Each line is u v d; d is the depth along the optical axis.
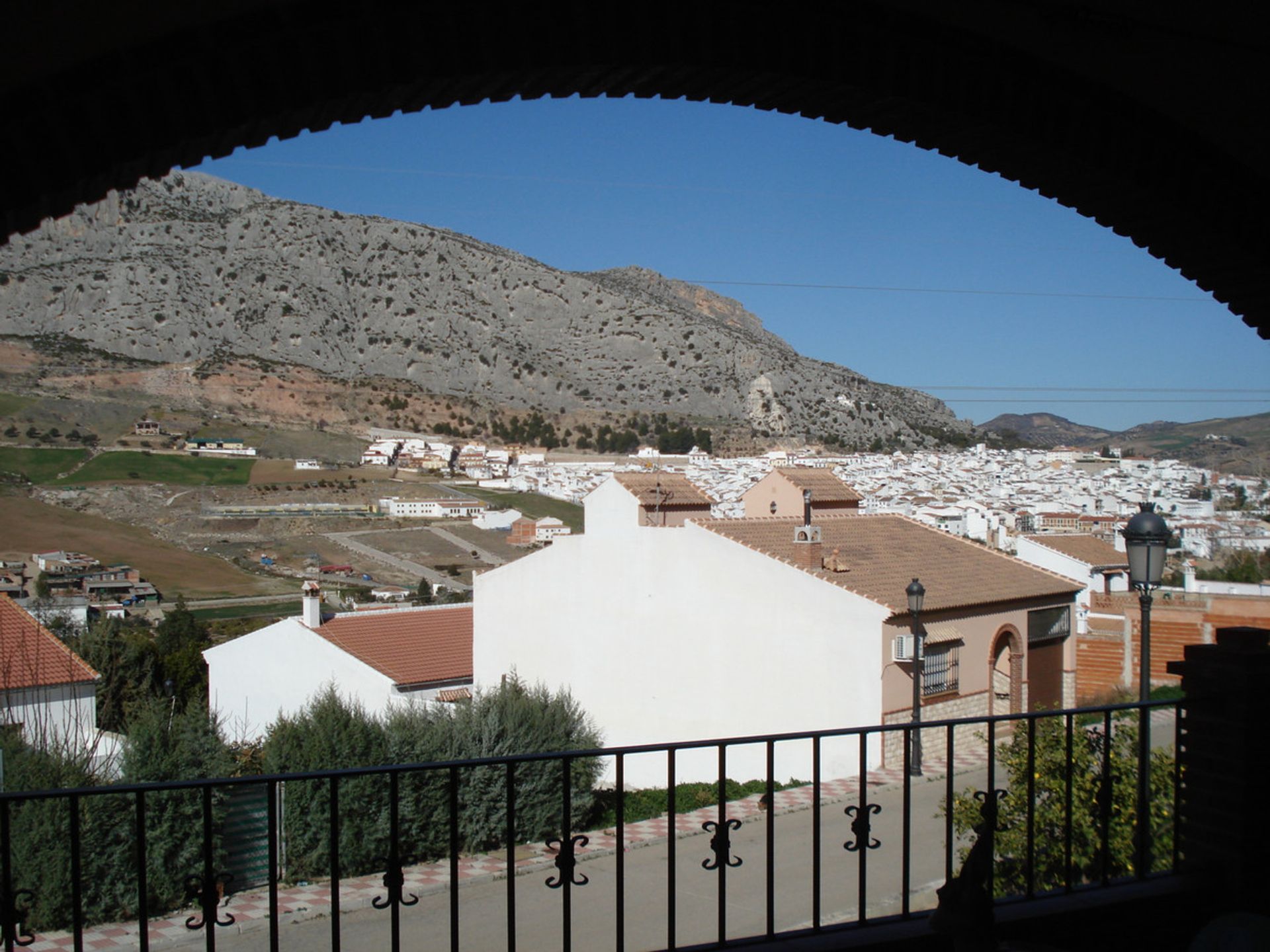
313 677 25.78
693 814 17.17
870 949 4.47
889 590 21.81
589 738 17.03
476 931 11.94
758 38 4.68
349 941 11.60
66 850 11.45
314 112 4.16
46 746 12.32
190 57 3.79
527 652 25.33
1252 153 5.62
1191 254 6.09
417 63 4.18
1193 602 29.69
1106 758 5.23
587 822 16.92
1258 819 5.08
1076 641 26.12
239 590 61.53
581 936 11.70
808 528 22.05
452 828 4.09
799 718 21.62
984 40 5.04
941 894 4.11
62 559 63.62
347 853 13.95
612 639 24.25
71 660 18.89
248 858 13.43
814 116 5.39
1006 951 4.21
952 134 5.47
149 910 12.23
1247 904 5.02
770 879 4.56
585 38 4.41
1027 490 104.50
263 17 3.84
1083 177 5.68
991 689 23.34
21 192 3.75
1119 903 4.96
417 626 27.94
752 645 22.36
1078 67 5.22
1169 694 23.12
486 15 4.20
